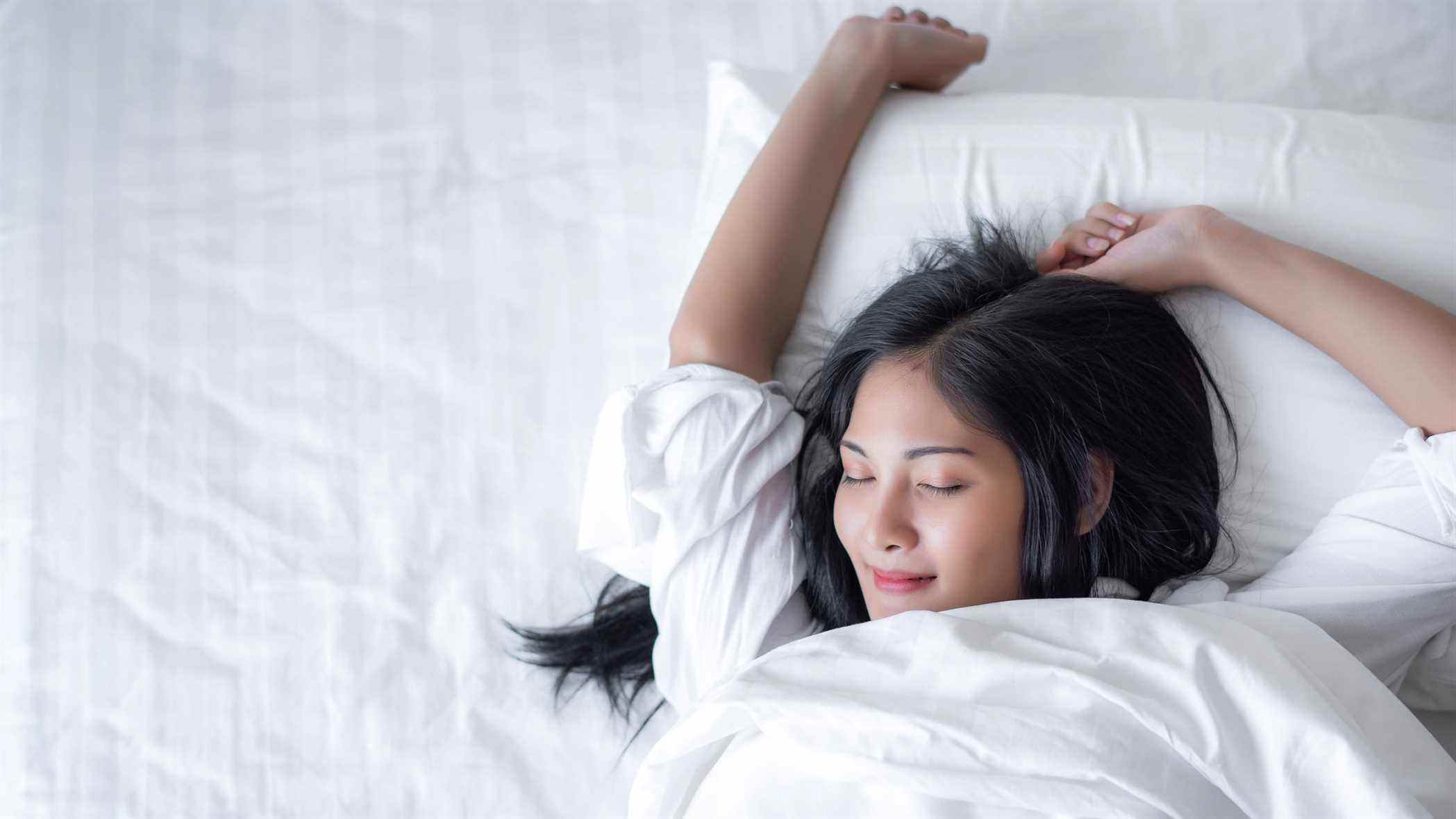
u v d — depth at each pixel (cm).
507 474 116
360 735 104
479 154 133
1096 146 105
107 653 109
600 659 105
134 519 115
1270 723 71
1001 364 84
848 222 107
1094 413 87
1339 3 126
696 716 80
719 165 116
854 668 78
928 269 95
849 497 88
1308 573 87
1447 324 86
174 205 133
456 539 113
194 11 143
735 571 93
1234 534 95
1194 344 96
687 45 137
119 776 103
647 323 122
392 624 109
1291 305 91
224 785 103
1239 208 100
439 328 124
